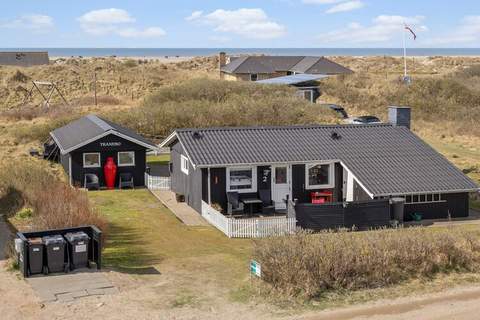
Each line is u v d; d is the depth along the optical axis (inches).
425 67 4424.2
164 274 685.3
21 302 576.7
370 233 768.3
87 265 679.7
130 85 3346.5
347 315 573.0
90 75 3476.9
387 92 2652.6
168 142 1207.6
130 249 803.4
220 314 568.1
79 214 793.6
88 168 1240.8
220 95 2272.4
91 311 563.5
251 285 640.4
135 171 1267.2
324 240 693.9
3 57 3924.7
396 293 630.5
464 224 965.2
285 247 658.8
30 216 894.4
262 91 2322.8
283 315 569.0
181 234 902.4
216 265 728.3
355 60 5024.6
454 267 706.8
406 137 1133.1
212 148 1040.2
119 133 1243.8
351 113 2466.8
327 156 1045.8
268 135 1099.3
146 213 1038.4
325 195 1049.5
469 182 1011.9
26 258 639.1
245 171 1024.9
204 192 1021.2
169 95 2284.7
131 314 560.4
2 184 992.9
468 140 1895.9
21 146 1637.6
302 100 2095.2
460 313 583.2
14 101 2913.4
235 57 3801.7
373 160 1048.8
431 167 1044.5
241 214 1010.1
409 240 710.5
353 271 653.9
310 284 624.4
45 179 1050.1
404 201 964.6
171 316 559.8
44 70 3472.0
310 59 3216.0
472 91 2605.8
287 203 947.3
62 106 2394.2
